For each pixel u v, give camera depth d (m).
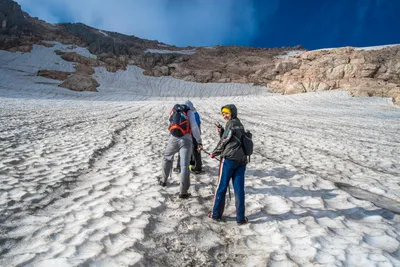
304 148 9.38
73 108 24.61
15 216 3.21
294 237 3.14
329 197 4.56
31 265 2.27
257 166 6.48
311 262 2.63
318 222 3.58
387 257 2.71
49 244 2.64
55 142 7.99
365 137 12.85
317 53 69.94
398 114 28.64
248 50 108.00
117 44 87.31
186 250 2.88
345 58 62.28
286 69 73.62
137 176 5.25
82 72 66.88
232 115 3.71
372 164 7.32
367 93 50.78
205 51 105.12
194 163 5.75
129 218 3.36
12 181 4.36
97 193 4.23
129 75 73.56
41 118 14.23
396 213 3.96
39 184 4.31
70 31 94.44
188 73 76.81
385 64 57.09
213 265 2.66
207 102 45.94
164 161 4.66
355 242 3.04
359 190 5.09
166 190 4.61
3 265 2.25
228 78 75.38
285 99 50.31
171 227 3.31
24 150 6.59
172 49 111.44
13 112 16.17
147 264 2.49
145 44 114.25
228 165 3.53
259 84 73.50
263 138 11.53
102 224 3.15
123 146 8.28
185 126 4.38
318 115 27.17
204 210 3.94
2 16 75.81
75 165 5.66
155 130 12.55
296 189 4.90
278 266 2.58
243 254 2.84
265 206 4.10
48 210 3.52
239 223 3.48
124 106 31.73
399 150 9.55
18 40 73.12
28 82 55.75
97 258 2.43
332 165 6.95
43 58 69.81
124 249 2.62
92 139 8.93
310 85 60.81
